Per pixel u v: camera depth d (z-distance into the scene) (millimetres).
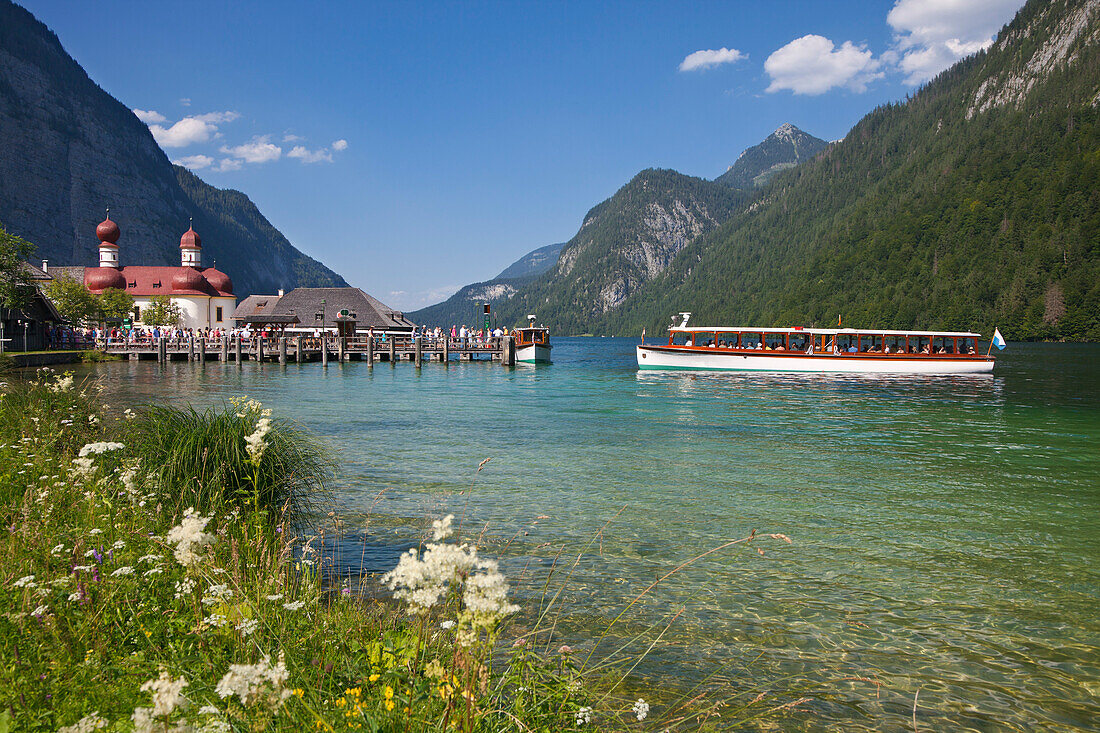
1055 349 112750
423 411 27578
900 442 20438
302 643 4602
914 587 8766
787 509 12523
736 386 42062
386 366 60562
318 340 71438
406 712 3432
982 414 27891
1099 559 9969
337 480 14312
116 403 27266
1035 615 7961
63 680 3746
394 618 6238
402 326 87562
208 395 32594
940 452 18734
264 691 2967
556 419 25219
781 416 26750
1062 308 160250
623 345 196125
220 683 2875
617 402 31859
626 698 5727
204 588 4922
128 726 3256
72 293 76938
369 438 20344
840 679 6316
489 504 12469
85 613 4496
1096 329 153250
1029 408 30234
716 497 13352
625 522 11461
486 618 3340
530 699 4355
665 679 6137
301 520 9930
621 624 7316
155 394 33094
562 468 16000
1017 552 10242
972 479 15273
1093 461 17547
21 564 5199
